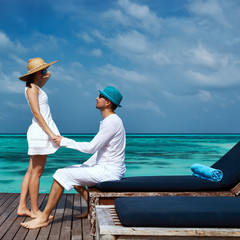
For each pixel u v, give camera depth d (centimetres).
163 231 183
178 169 1188
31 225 331
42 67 359
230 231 184
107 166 327
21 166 1272
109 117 330
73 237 304
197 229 185
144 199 221
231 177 312
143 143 3409
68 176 320
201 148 2423
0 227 336
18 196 505
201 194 304
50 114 368
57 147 356
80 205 439
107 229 183
